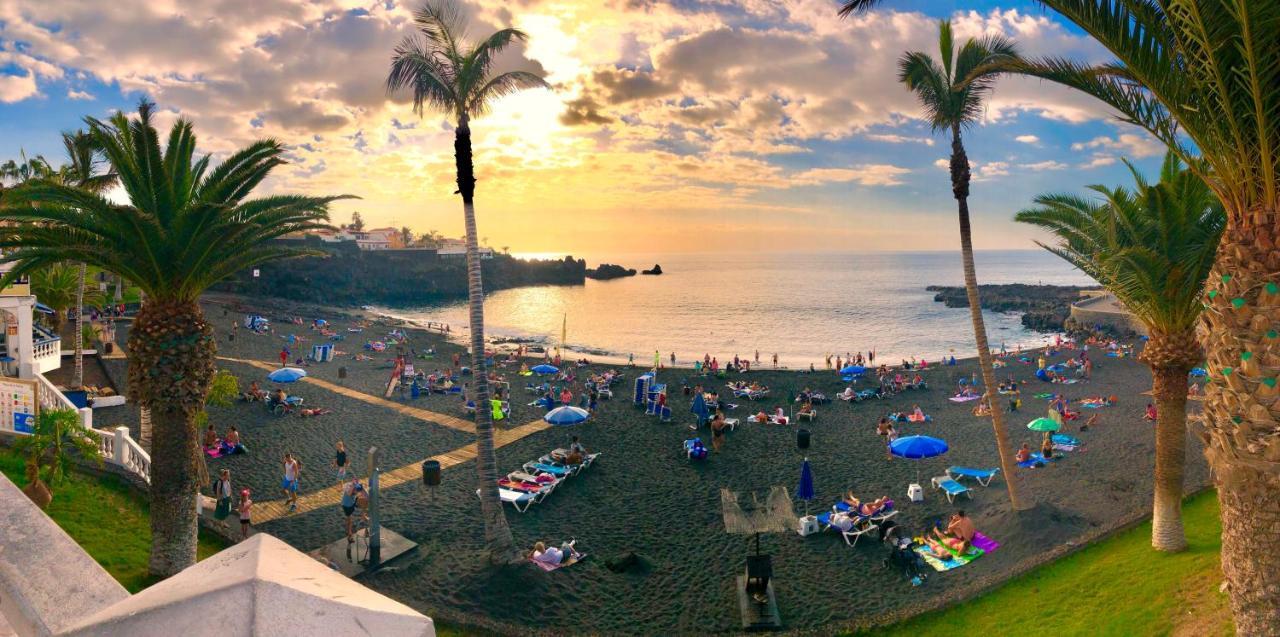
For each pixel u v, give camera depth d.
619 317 112.81
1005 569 17.27
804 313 116.00
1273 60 6.58
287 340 63.72
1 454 17.38
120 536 15.72
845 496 23.61
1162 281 15.15
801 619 15.61
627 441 30.55
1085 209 17.08
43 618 5.12
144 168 14.44
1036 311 101.69
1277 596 7.45
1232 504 7.79
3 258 13.25
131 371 14.14
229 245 15.04
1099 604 13.46
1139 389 41.09
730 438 31.23
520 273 197.00
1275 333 6.96
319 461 26.03
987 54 18.86
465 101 18.03
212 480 23.05
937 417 35.91
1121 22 7.83
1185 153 8.33
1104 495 22.23
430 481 16.77
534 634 14.23
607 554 18.88
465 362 55.59
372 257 157.00
